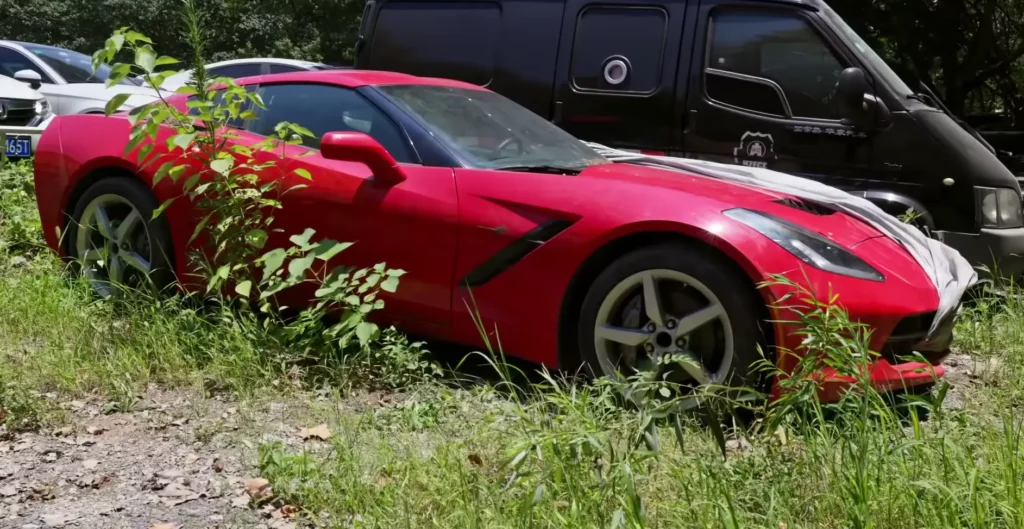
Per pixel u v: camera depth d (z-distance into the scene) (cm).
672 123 639
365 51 750
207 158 419
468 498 257
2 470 294
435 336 403
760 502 256
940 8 1102
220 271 405
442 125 426
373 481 281
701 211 349
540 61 678
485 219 382
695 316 345
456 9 716
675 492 263
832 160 595
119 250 471
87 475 293
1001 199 567
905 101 577
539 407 327
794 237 348
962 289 393
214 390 372
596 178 383
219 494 282
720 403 328
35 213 610
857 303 338
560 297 368
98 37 3541
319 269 418
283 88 464
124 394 354
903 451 264
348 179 413
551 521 235
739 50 623
